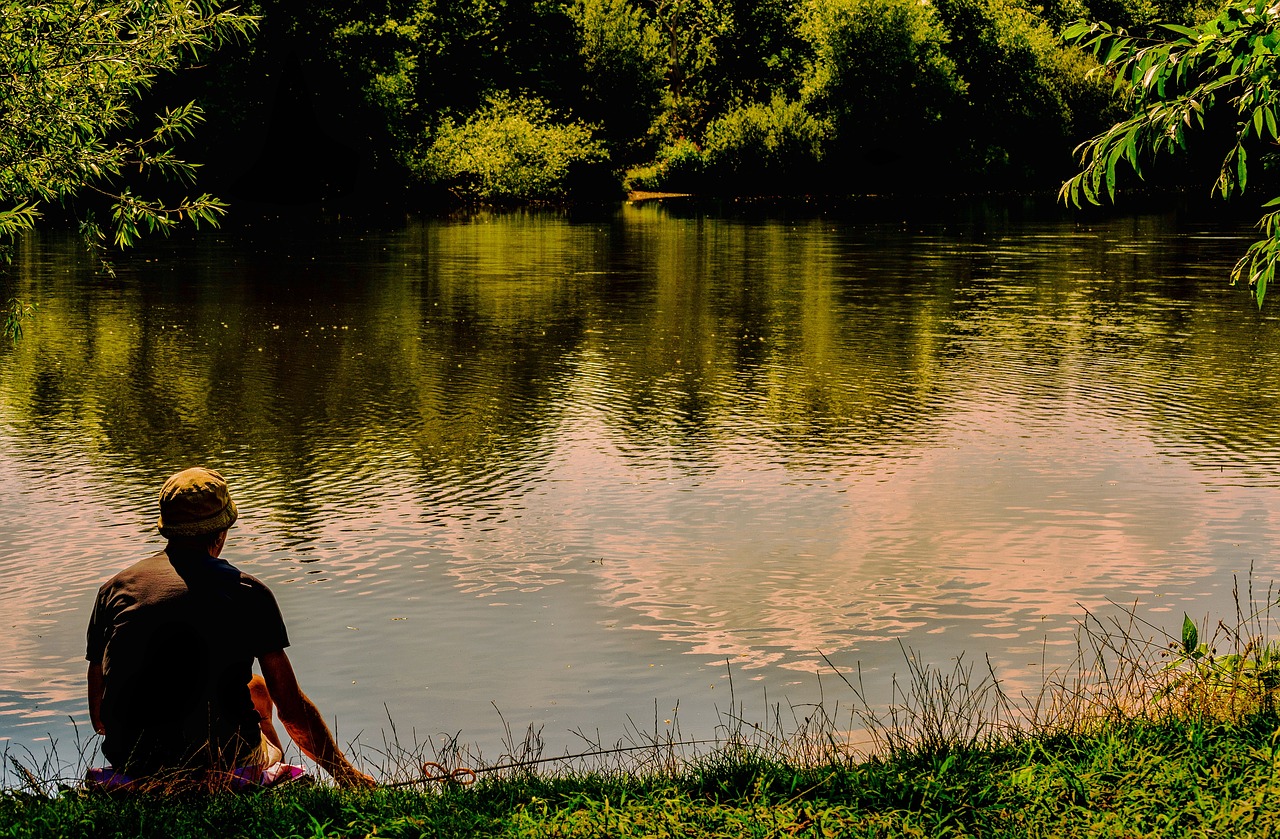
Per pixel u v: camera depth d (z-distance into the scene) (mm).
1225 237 42406
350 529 11375
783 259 35594
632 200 66688
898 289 28672
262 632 4438
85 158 9109
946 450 14031
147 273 31438
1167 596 9508
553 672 8328
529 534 11227
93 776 4699
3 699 7949
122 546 10891
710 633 8977
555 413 16047
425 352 20438
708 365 19328
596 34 78688
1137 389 17266
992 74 80688
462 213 55125
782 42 89625
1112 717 5793
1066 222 49812
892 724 7160
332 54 57062
